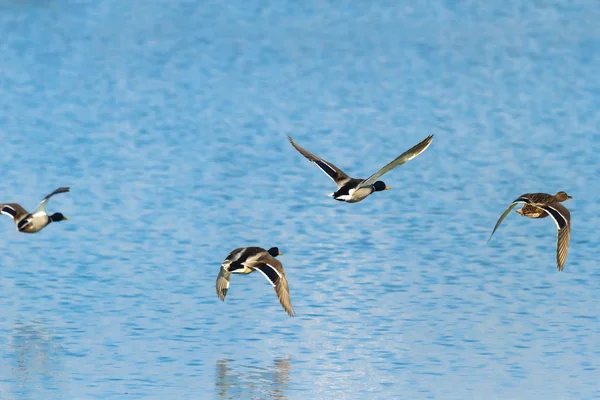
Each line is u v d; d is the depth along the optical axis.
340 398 17.61
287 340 20.67
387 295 23.86
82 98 55.16
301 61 66.50
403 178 37.94
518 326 21.70
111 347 20.20
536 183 37.09
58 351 19.95
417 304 23.20
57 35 75.00
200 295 23.78
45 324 21.61
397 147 43.62
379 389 18.03
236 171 38.91
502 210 33.19
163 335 20.91
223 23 81.06
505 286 24.78
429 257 27.44
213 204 33.53
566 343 20.64
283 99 55.03
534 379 18.64
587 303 23.42
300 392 17.89
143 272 25.75
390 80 60.28
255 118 50.12
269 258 15.48
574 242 29.12
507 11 85.38
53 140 44.34
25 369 18.91
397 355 19.83
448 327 21.59
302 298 23.50
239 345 20.38
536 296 23.95
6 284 24.61
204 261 26.86
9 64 64.94
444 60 66.44
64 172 38.09
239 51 70.00
